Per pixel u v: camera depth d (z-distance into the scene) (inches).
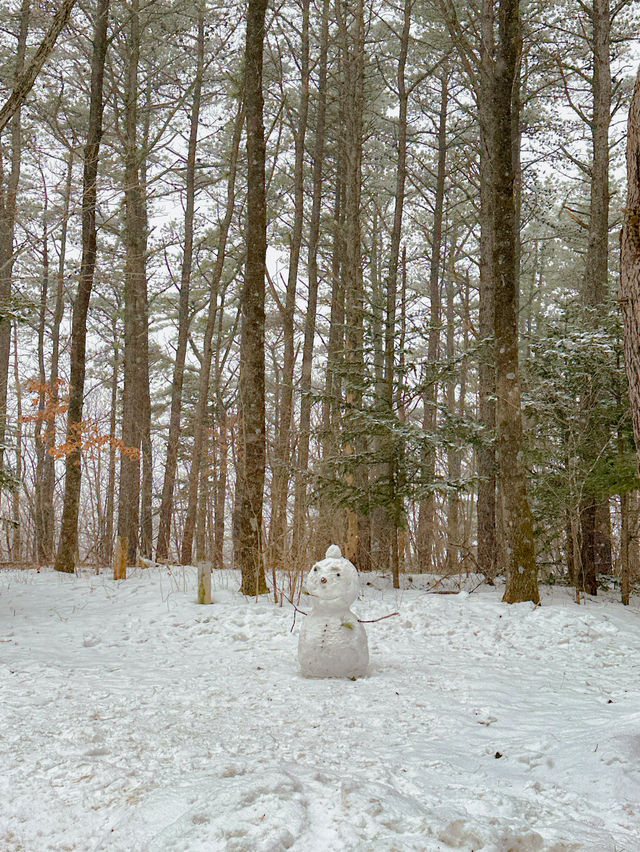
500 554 591.8
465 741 208.4
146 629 400.8
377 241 1121.4
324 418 756.0
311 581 299.7
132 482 717.3
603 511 613.3
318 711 240.1
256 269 512.1
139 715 228.7
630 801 159.2
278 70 870.4
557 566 632.4
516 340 479.2
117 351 1216.8
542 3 784.9
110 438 680.4
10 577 587.5
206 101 1074.7
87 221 652.1
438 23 954.7
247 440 501.7
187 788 159.9
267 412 1194.0
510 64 481.7
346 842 134.7
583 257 1122.0
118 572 573.3
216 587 522.0
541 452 536.4
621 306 152.5
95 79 659.4
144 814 148.2
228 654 344.5
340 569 301.7
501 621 414.0
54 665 302.7
